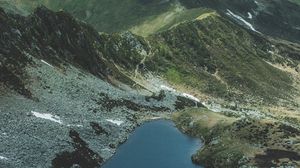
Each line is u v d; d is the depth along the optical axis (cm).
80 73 13388
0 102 8719
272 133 9262
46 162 7531
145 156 9181
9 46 11025
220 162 8750
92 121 10075
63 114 9719
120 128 10594
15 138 7744
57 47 13975
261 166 8144
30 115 8794
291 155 8450
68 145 8375
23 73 10488
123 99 12669
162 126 11588
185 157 9275
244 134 9394
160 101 13950
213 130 10331
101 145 9288
